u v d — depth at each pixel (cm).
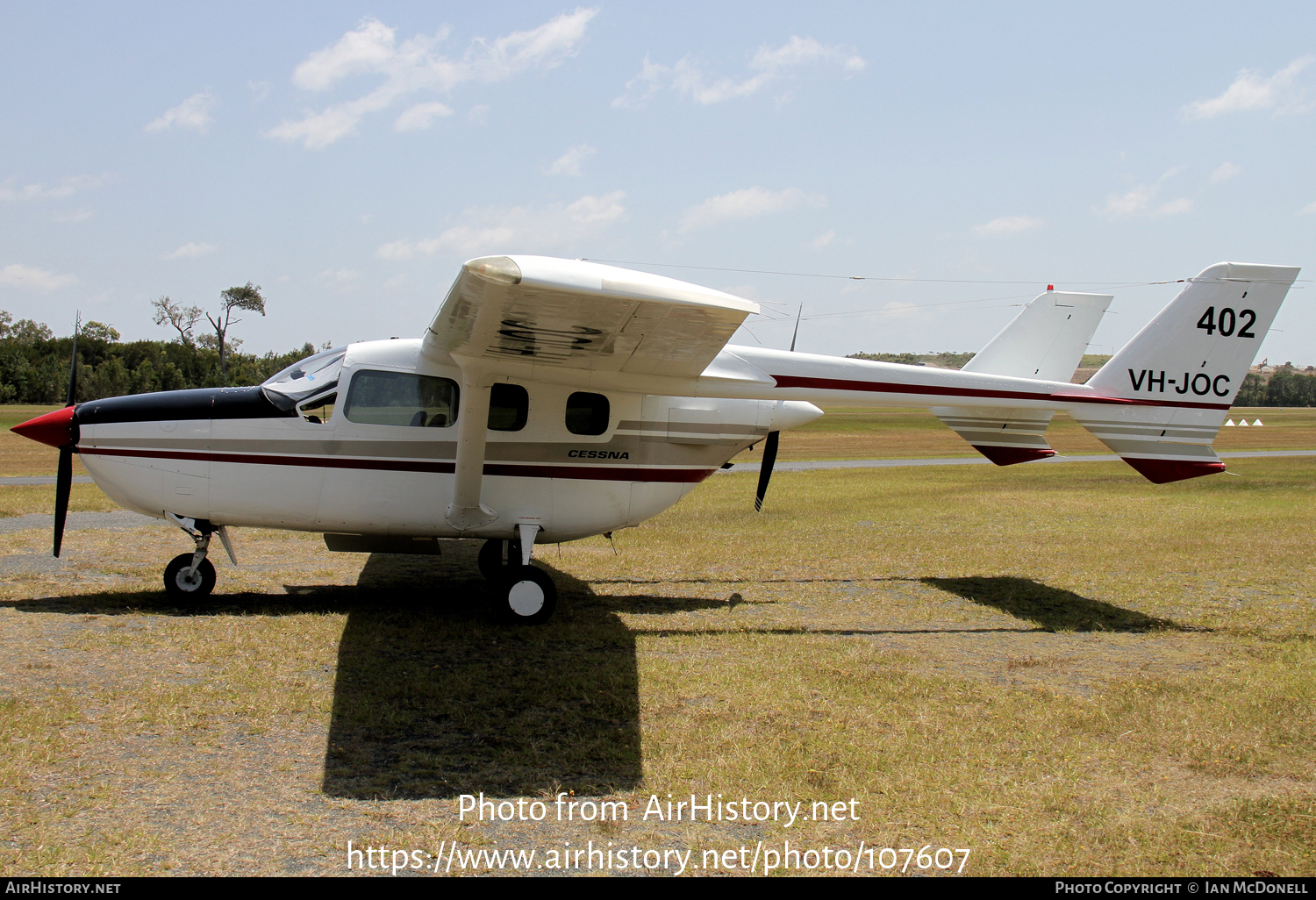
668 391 691
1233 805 356
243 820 324
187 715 423
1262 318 790
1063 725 443
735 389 702
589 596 764
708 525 1211
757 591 797
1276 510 1388
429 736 413
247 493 660
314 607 670
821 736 424
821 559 959
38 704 428
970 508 1406
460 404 674
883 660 567
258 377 6694
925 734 430
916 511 1359
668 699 475
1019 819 343
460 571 857
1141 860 314
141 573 770
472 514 673
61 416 645
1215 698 491
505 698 468
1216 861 313
